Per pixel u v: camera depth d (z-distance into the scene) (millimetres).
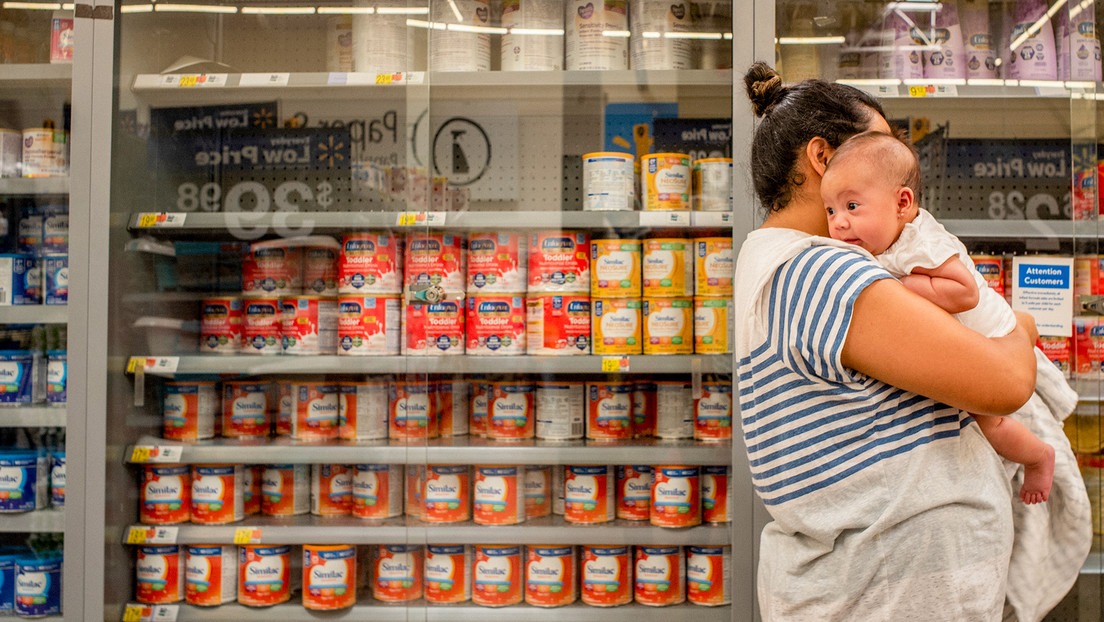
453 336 2039
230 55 2178
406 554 2055
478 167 2211
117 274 1986
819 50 1964
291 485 2139
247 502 2131
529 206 2199
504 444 2018
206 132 2219
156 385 2094
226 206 2219
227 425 2129
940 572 927
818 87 1082
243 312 2119
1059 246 1957
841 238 1041
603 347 2014
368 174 2191
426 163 2064
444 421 2107
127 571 2033
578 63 2062
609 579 2010
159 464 2061
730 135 2115
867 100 1091
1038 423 1297
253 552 2047
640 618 1971
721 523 1995
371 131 2195
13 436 2074
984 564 938
